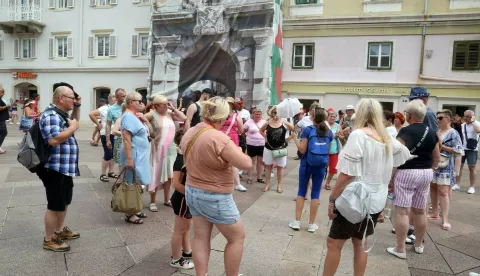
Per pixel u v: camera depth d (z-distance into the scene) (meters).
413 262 4.08
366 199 2.90
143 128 4.85
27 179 7.26
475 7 15.87
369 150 2.94
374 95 17.56
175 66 18.94
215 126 2.95
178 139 3.44
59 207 3.88
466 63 16.14
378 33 17.30
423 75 16.77
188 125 5.61
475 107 16.17
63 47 23.19
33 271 3.47
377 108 3.05
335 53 18.09
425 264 4.04
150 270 3.59
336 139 7.54
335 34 17.98
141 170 4.81
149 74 19.44
